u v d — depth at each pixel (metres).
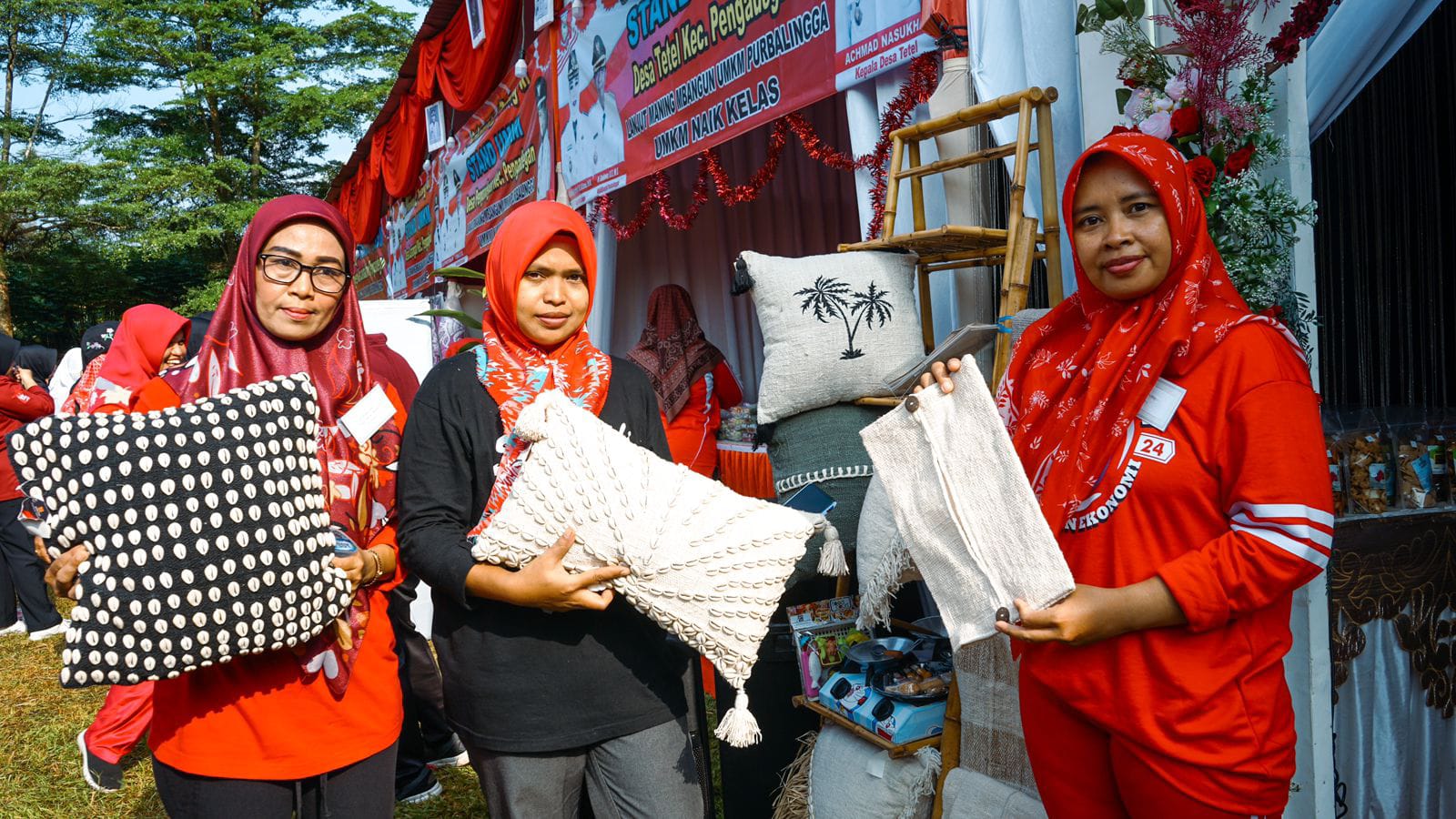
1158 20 1.97
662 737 1.83
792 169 5.55
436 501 1.79
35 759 3.87
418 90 8.38
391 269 11.62
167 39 24.20
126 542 1.48
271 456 1.61
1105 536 1.50
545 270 1.85
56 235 23.11
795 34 3.51
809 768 2.56
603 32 5.04
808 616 2.69
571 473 1.66
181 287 26.05
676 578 1.64
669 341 4.53
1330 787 1.91
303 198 1.84
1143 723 1.45
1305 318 1.91
